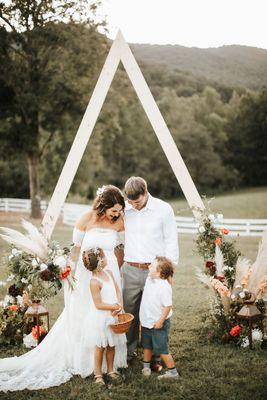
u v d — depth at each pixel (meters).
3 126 19.45
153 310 4.00
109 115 21.34
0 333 4.86
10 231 4.69
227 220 15.00
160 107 43.41
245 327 4.84
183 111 43.25
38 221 18.70
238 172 42.94
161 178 41.06
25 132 19.27
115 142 39.88
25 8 15.66
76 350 4.18
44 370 4.21
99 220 4.23
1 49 17.55
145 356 4.12
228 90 46.84
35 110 18.59
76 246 4.40
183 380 3.96
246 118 43.00
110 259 4.18
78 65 18.39
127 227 4.31
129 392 3.75
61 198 5.04
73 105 18.98
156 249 4.29
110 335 3.92
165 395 3.68
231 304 4.95
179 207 33.94
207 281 5.02
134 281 4.30
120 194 4.16
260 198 33.53
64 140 22.06
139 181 4.12
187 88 48.00
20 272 4.82
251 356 4.50
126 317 4.00
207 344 4.93
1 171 30.48
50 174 26.34
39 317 5.03
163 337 4.01
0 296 6.82
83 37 17.64
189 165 41.91
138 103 40.50
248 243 12.80
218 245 5.11
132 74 5.04
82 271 4.21
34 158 19.94
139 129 40.56
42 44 17.25
